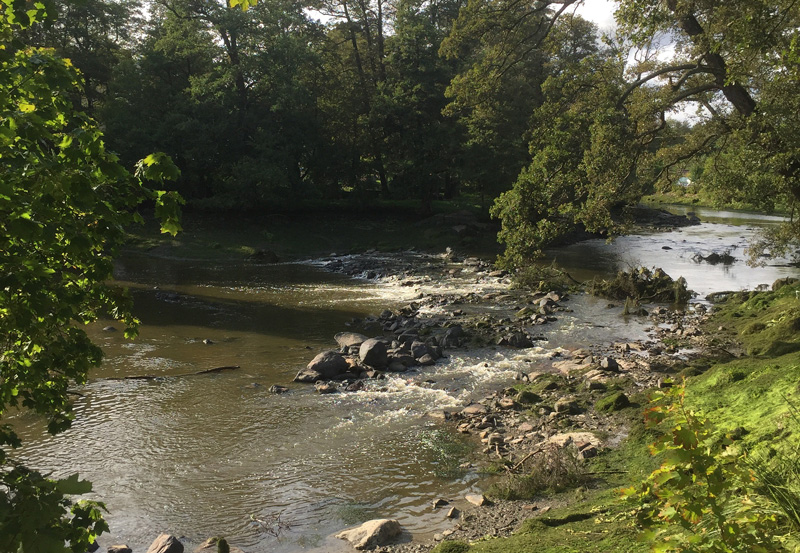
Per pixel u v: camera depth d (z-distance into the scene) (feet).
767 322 65.26
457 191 215.72
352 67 191.31
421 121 167.73
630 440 38.32
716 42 44.37
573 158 55.98
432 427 44.27
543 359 61.98
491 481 35.78
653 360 58.75
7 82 13.41
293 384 54.44
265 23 158.10
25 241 13.44
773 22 42.32
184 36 154.40
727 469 12.94
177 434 43.27
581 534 24.38
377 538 29.30
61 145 14.05
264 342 68.64
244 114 154.81
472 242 147.64
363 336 67.92
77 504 12.93
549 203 57.11
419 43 165.58
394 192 173.37
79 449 40.81
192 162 148.77
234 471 37.68
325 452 40.19
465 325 76.23
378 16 187.21
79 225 13.83
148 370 57.88
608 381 51.96
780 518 13.93
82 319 17.84
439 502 33.14
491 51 69.67
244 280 109.09
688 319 78.23
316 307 87.45
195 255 132.16
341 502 33.78
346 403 49.49
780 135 46.62
